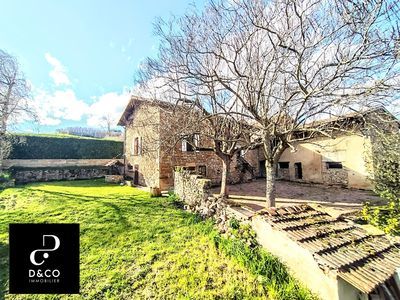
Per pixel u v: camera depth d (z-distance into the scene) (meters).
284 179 18.95
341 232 5.04
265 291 4.30
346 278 3.53
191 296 4.18
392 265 4.02
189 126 7.99
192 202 9.39
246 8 5.49
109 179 17.67
